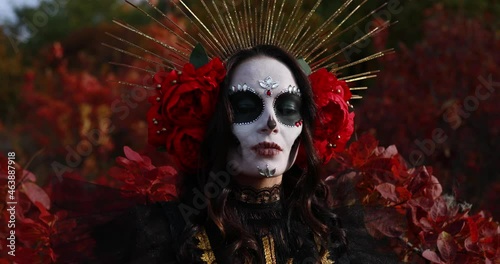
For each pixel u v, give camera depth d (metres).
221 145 2.50
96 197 2.79
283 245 2.57
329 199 2.89
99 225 2.65
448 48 6.33
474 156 5.70
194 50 2.65
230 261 2.46
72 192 2.79
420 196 2.90
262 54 2.60
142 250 2.49
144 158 2.95
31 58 13.47
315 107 2.62
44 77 10.62
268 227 2.57
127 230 2.59
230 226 2.48
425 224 2.78
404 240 2.84
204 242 2.51
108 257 2.58
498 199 5.16
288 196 2.72
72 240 2.67
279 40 2.76
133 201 2.83
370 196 2.99
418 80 6.25
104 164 8.16
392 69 6.47
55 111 8.91
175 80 2.54
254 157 2.48
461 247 2.81
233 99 2.52
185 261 2.44
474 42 6.37
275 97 2.52
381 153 3.07
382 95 6.26
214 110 2.54
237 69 2.56
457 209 2.94
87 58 12.45
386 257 2.75
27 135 9.52
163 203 2.62
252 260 2.50
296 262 2.57
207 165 2.55
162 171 2.96
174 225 2.53
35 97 9.62
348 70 5.69
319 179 2.66
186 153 2.58
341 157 3.09
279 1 3.85
